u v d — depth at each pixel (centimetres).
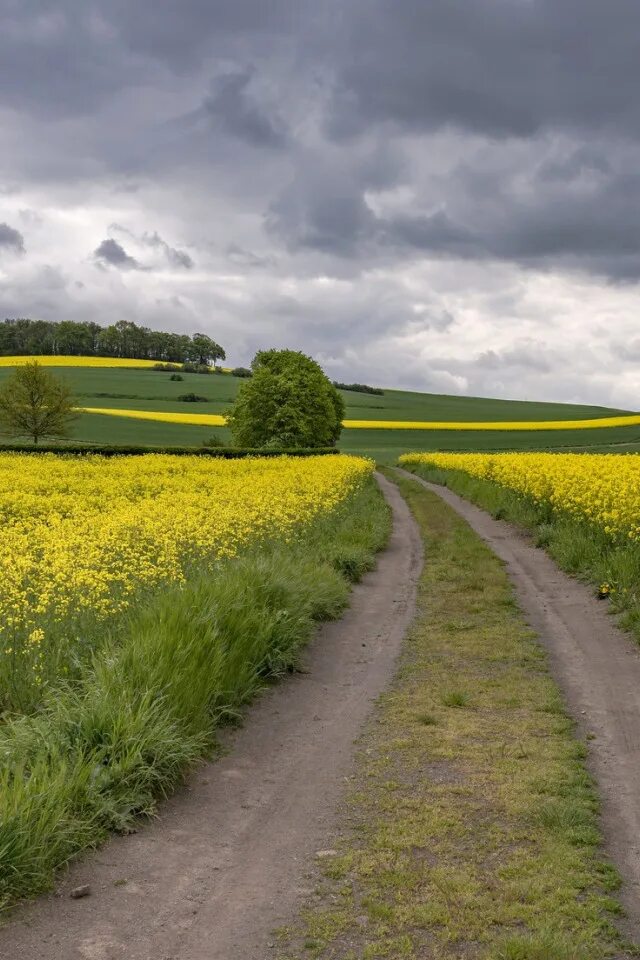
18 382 6694
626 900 410
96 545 1168
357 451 8450
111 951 373
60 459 4116
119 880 438
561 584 1285
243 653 787
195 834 494
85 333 18450
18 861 424
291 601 990
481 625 1034
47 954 371
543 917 394
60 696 635
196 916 403
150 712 589
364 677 830
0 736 570
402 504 2891
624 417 11869
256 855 466
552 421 11325
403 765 592
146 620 780
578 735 648
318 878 437
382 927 388
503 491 2570
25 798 458
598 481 1933
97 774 518
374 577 1412
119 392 12062
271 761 614
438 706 726
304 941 380
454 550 1656
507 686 779
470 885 423
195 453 5184
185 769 586
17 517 1880
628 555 1229
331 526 1823
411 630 1023
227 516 1545
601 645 922
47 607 801
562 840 470
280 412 6850
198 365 16262
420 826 493
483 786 548
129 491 2473
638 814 507
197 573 1042
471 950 370
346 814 515
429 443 9012
